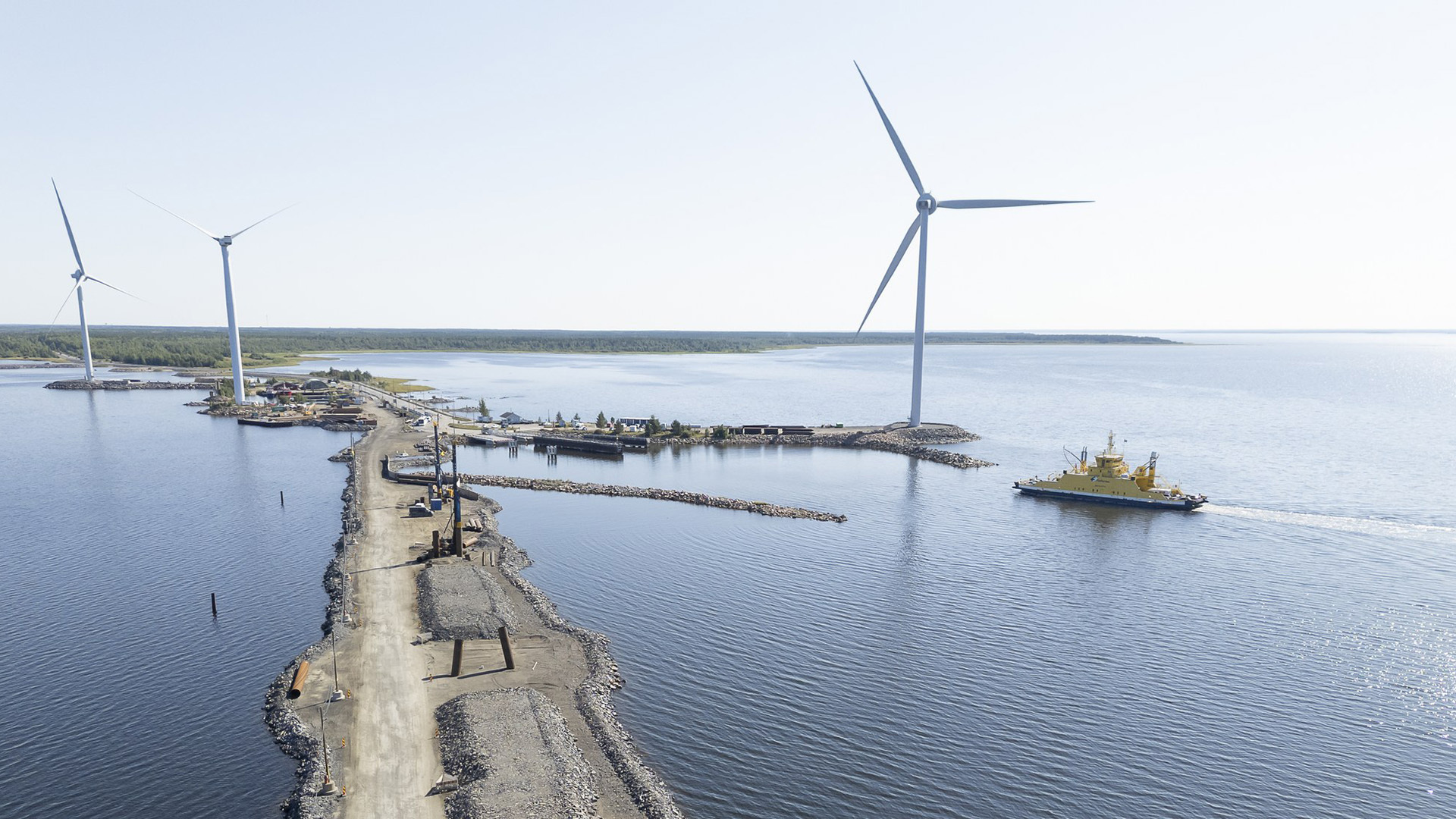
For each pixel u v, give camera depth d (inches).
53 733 2070.6
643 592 3132.4
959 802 1849.2
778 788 1883.6
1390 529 4087.1
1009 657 2573.8
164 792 1829.5
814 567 3442.4
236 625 2746.1
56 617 2805.1
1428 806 1863.9
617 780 1870.1
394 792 1779.0
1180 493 4598.9
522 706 2113.7
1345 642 2704.2
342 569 3189.0
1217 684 2411.4
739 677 2418.8
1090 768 1989.4
